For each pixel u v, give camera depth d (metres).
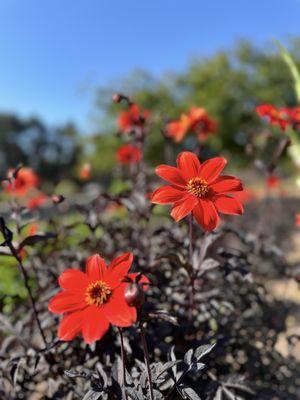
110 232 0.55
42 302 0.44
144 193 0.55
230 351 0.46
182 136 0.67
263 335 0.50
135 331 0.36
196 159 0.34
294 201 1.86
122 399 0.29
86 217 0.47
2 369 0.38
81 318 0.27
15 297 0.41
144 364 0.32
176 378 0.30
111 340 0.36
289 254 1.09
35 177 0.65
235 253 0.43
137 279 0.24
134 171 0.69
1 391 0.38
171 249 0.43
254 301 0.52
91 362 0.41
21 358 0.36
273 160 0.59
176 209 0.31
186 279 0.41
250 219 1.07
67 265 0.53
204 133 0.68
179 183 0.33
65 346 0.40
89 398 0.29
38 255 0.55
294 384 0.49
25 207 0.41
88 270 0.30
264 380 0.48
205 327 0.44
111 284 0.28
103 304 0.27
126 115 0.64
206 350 0.31
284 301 0.62
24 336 0.42
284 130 0.53
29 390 0.40
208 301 0.42
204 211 0.31
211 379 0.39
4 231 0.33
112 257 0.52
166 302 0.42
